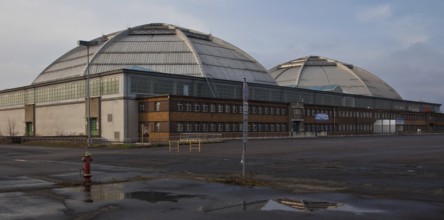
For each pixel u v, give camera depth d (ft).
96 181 54.49
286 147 146.30
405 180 53.78
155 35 316.81
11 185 51.60
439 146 141.49
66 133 255.50
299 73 484.33
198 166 78.28
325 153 111.04
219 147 154.20
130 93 224.33
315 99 348.18
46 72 315.58
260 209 35.24
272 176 59.52
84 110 242.78
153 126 220.23
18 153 131.85
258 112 270.87
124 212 34.60
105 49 293.64
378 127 389.80
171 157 105.29
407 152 109.70
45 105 272.92
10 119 307.58
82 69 283.79
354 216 32.19
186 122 222.48
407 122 434.71
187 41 302.45
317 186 48.78
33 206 37.45
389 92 487.61
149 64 283.18
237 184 50.19
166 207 36.50
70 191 46.06
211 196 41.81
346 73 483.92
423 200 38.83
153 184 50.90
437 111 538.88
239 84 286.05
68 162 92.27
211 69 290.56
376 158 90.99
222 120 244.01
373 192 44.06
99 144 181.16
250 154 111.34
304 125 308.40
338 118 344.28
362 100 403.13
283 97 319.27
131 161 93.20
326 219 31.32
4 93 313.73
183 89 251.39
